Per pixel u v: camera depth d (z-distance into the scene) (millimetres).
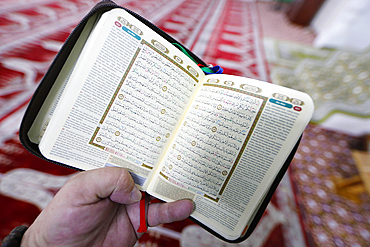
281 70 1546
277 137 379
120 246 450
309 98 361
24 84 1053
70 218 349
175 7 2750
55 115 351
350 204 781
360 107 1062
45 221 347
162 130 435
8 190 689
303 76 1406
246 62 1637
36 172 750
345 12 1745
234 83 412
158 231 682
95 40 334
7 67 1114
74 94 349
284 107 374
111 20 336
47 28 1591
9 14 1619
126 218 463
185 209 425
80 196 355
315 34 2531
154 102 411
